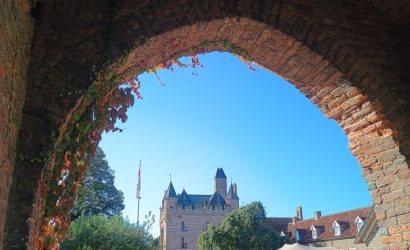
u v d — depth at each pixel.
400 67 4.93
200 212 66.06
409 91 4.84
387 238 4.90
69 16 3.67
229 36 4.73
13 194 2.90
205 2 4.25
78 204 4.77
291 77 5.33
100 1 3.85
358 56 4.81
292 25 4.62
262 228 36.12
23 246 2.79
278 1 4.59
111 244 20.05
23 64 3.19
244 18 4.40
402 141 4.76
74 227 19.80
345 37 4.81
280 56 5.00
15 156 3.00
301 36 4.65
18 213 2.86
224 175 73.06
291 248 17.77
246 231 35.47
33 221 2.94
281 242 36.09
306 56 4.83
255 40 4.81
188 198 67.44
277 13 4.56
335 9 4.88
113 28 3.80
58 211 3.31
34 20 3.51
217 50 5.00
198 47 4.76
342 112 5.27
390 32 5.04
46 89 3.33
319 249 17.97
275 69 5.29
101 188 32.12
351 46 4.81
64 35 3.59
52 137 3.17
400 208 4.79
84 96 3.47
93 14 3.77
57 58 3.48
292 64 5.06
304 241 45.50
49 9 3.62
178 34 4.22
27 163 3.02
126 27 3.86
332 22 4.81
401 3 4.85
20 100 3.12
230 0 4.38
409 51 5.00
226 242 35.44
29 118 3.17
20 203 2.89
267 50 4.96
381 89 4.82
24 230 2.83
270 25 4.52
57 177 3.29
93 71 3.56
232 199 69.19
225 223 36.16
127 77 4.25
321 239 43.09
